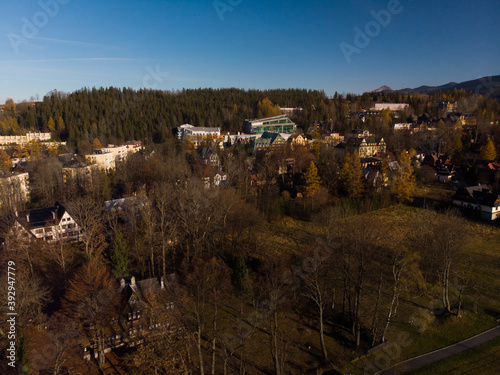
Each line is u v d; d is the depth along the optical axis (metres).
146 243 60.38
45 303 45.47
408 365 37.59
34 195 92.25
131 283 45.84
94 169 97.75
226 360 35.69
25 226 63.50
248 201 81.12
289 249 63.56
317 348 41.28
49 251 57.19
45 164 99.44
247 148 129.88
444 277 46.50
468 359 37.91
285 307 46.78
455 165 118.69
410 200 88.50
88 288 42.19
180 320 39.41
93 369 38.47
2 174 95.44
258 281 50.81
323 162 101.06
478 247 65.44
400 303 47.72
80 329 41.66
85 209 62.25
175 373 35.09
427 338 41.56
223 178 93.44
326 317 46.56
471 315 45.34
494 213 79.19
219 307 48.03
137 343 42.34
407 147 133.00
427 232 57.25
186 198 66.50
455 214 79.81
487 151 114.00
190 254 60.44
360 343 41.69
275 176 99.88
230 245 63.97
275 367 35.94
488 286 51.62
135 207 68.25
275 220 77.62
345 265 43.38
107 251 59.03
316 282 40.94
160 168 95.75
